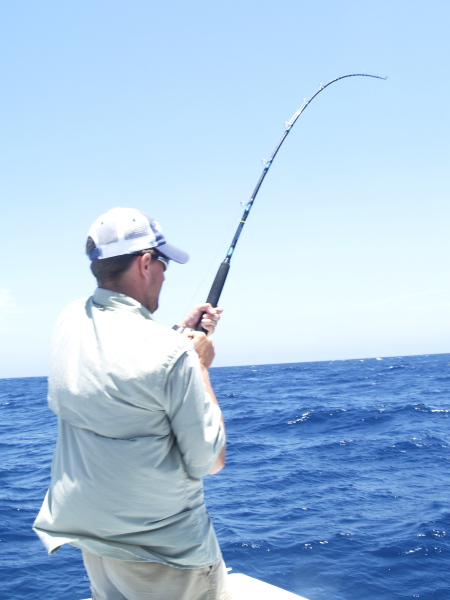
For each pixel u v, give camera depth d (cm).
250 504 701
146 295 154
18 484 855
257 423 1502
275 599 234
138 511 138
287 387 3014
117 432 135
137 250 149
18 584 478
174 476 140
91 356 139
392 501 682
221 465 153
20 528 629
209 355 165
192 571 147
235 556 525
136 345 135
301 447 1112
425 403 1778
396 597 430
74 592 460
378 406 1725
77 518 143
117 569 147
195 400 136
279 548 539
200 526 147
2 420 1925
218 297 208
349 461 945
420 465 880
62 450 147
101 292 150
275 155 249
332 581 463
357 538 555
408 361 7719
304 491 755
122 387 133
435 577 459
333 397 2209
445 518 596
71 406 141
